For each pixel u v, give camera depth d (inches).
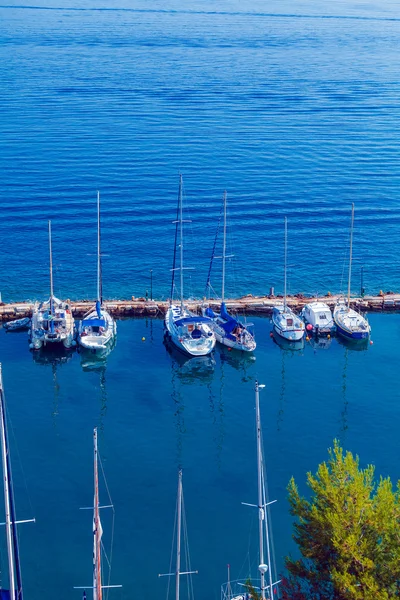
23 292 4003.4
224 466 2566.4
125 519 2277.3
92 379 3166.8
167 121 7554.1
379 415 2923.2
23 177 5639.8
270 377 3233.3
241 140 6958.7
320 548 1621.6
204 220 5044.3
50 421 2829.7
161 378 3198.8
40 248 4527.6
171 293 3831.2
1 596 1711.4
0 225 4790.8
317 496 1668.3
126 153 6387.8
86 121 7391.7
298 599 1612.9
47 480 2456.9
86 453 2628.0
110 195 5378.9
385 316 3853.3
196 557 2119.8
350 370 3299.7
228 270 4360.2
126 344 3496.6
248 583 1776.6
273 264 4458.7
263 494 2172.7
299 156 6510.8
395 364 3358.8
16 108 7760.8
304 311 3745.1
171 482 2472.9
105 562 2091.5
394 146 6870.1
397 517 1599.4
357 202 5452.8
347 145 6870.1
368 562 1521.9
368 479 1697.8
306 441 2733.8
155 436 2751.0
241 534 2220.7
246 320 3777.1
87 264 4367.6
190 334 3398.1
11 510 2001.7
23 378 3159.5
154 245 4648.1
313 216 5172.2
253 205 5329.7
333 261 4522.6
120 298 3983.8
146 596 1984.5
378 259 4566.9
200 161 6269.7
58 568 2066.9
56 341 3378.4
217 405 2989.7
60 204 5157.5
